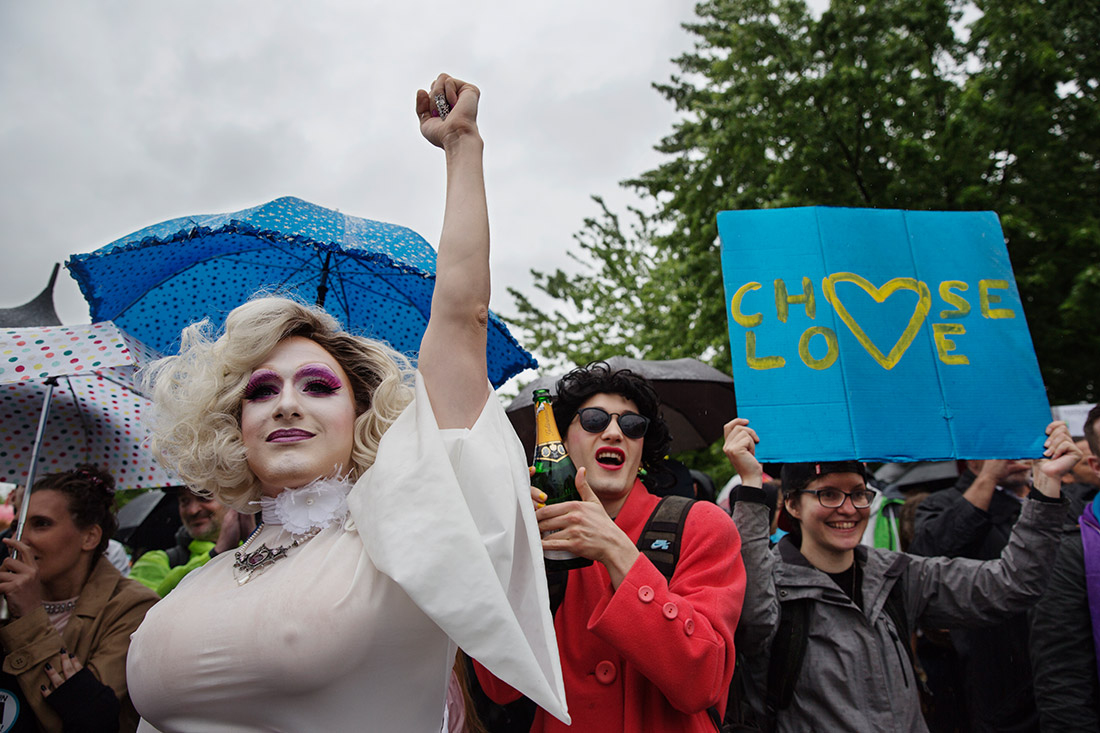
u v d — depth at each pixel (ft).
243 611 3.85
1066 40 28.58
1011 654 9.21
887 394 7.98
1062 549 8.33
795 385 7.96
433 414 3.94
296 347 4.56
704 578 5.43
